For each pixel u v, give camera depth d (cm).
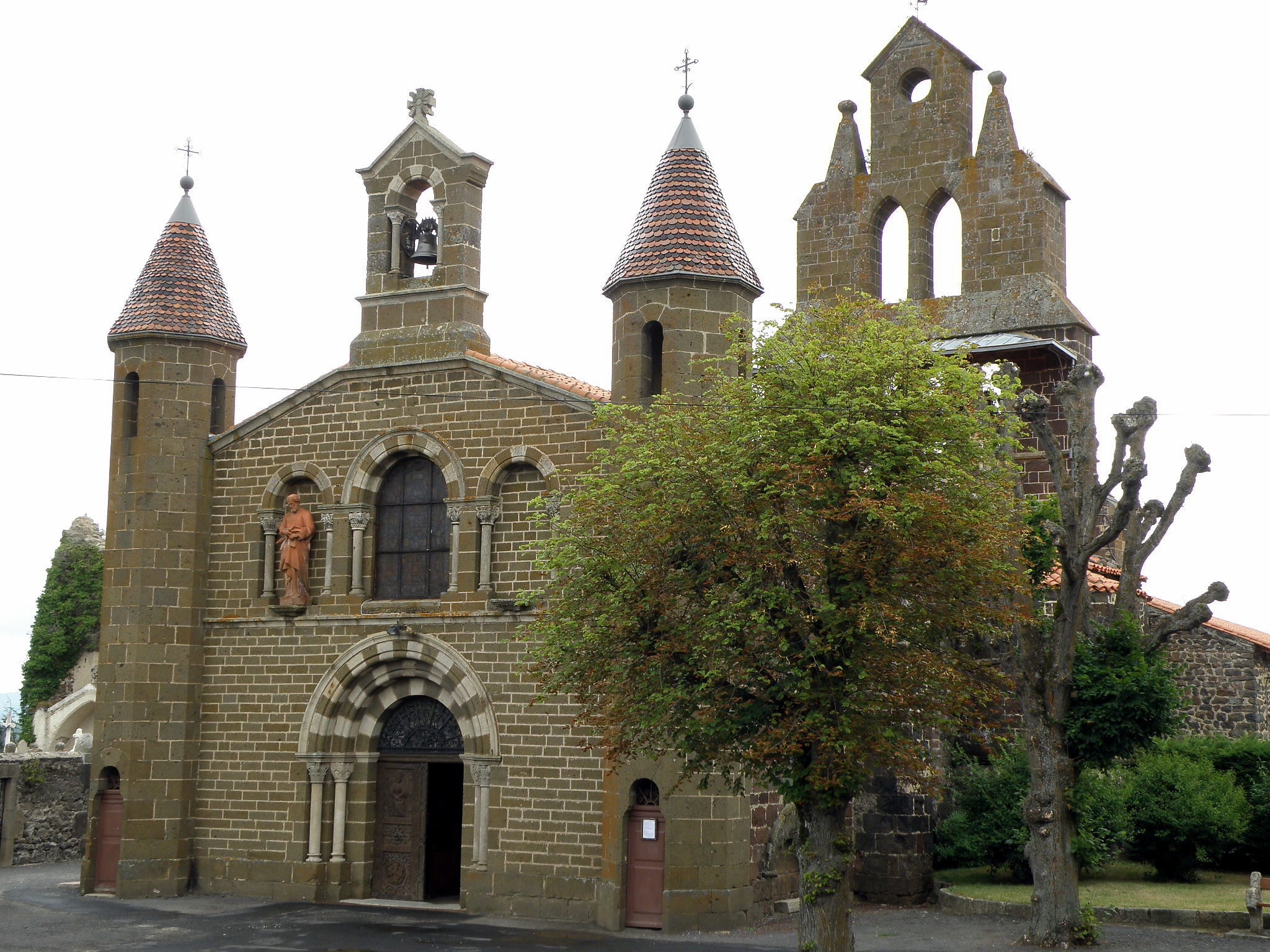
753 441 2330
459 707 3247
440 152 3469
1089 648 2708
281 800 3391
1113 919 2814
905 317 2614
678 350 3059
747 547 2302
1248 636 4062
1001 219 4250
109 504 3572
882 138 4509
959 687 2350
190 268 3688
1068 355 3981
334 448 3459
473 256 3450
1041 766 2644
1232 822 3197
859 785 2364
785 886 3144
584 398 3184
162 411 3550
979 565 2344
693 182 3200
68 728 6006
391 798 3366
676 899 2881
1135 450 2608
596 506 2477
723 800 2917
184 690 3469
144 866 3397
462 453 3319
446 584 3338
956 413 2350
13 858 4238
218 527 3559
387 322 3469
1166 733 2662
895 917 3056
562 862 3084
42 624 6588
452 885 3469
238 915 3139
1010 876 3400
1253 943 2594
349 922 3053
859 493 2266
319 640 3397
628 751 2497
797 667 2281
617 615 2373
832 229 4553
